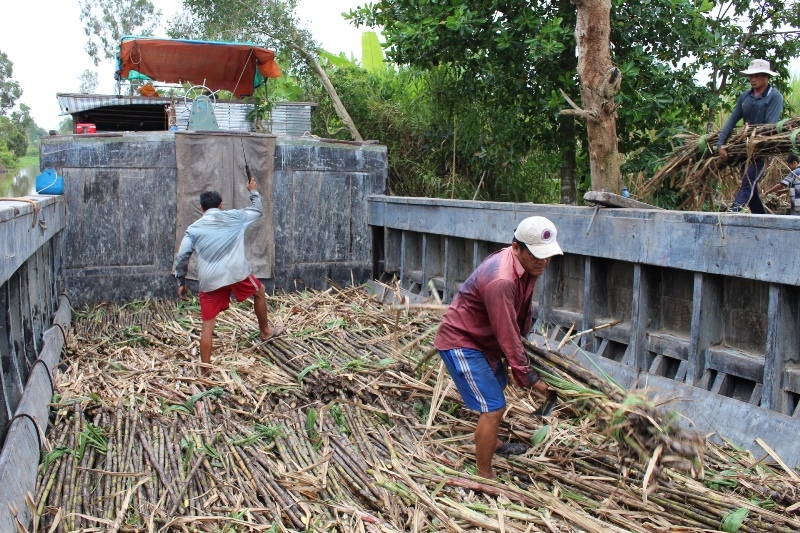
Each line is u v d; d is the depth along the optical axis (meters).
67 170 9.03
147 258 9.42
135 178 9.31
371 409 5.33
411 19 9.97
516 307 4.08
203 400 5.56
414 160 12.44
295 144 10.02
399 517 3.89
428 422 4.91
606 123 7.45
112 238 9.27
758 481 4.24
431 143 12.09
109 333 7.81
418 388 5.58
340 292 9.88
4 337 4.89
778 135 6.26
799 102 11.14
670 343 5.67
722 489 4.21
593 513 3.95
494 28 9.26
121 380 6.01
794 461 4.40
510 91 10.08
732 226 4.89
